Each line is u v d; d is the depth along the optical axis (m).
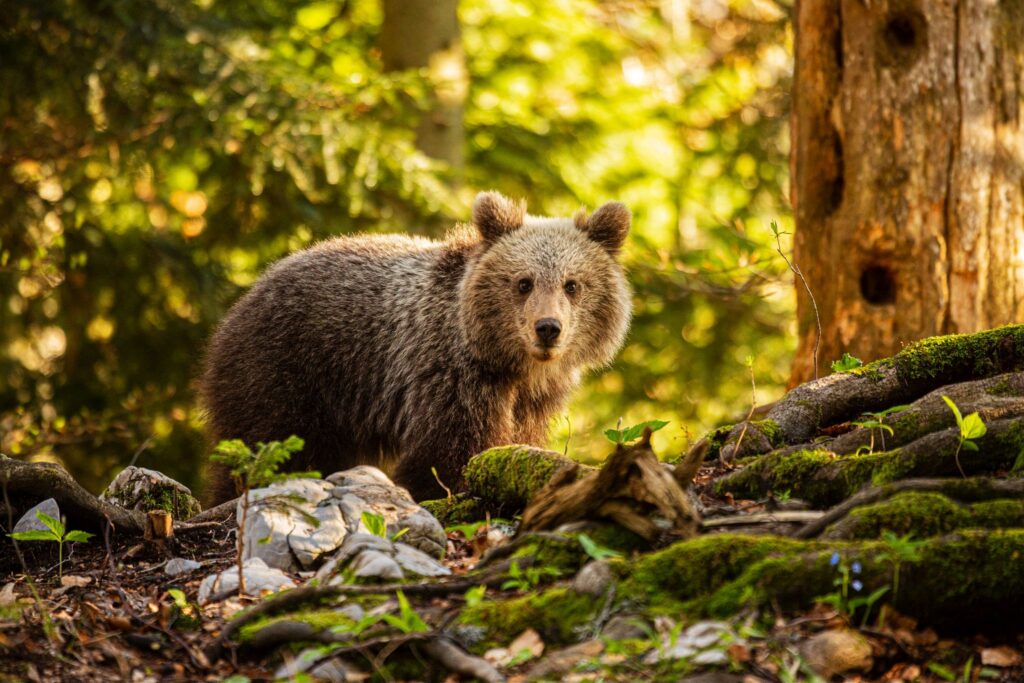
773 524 7.54
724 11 32.53
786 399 10.01
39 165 21.36
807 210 13.80
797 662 6.29
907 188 13.02
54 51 20.48
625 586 6.89
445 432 12.08
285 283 13.27
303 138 20.19
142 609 7.77
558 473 7.99
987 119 12.99
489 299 12.07
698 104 28.33
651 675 6.26
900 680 6.43
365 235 13.83
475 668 6.51
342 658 6.73
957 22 12.96
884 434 8.99
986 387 9.07
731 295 18.88
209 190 22.52
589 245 12.62
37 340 23.28
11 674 6.73
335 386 12.96
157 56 20.28
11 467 9.26
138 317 22.36
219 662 6.90
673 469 8.29
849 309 13.33
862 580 6.69
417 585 7.29
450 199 21.34
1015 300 13.00
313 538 8.29
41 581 8.60
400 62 22.94
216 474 13.35
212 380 13.66
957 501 7.26
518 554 7.62
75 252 21.42
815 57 13.60
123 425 20.72
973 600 6.61
